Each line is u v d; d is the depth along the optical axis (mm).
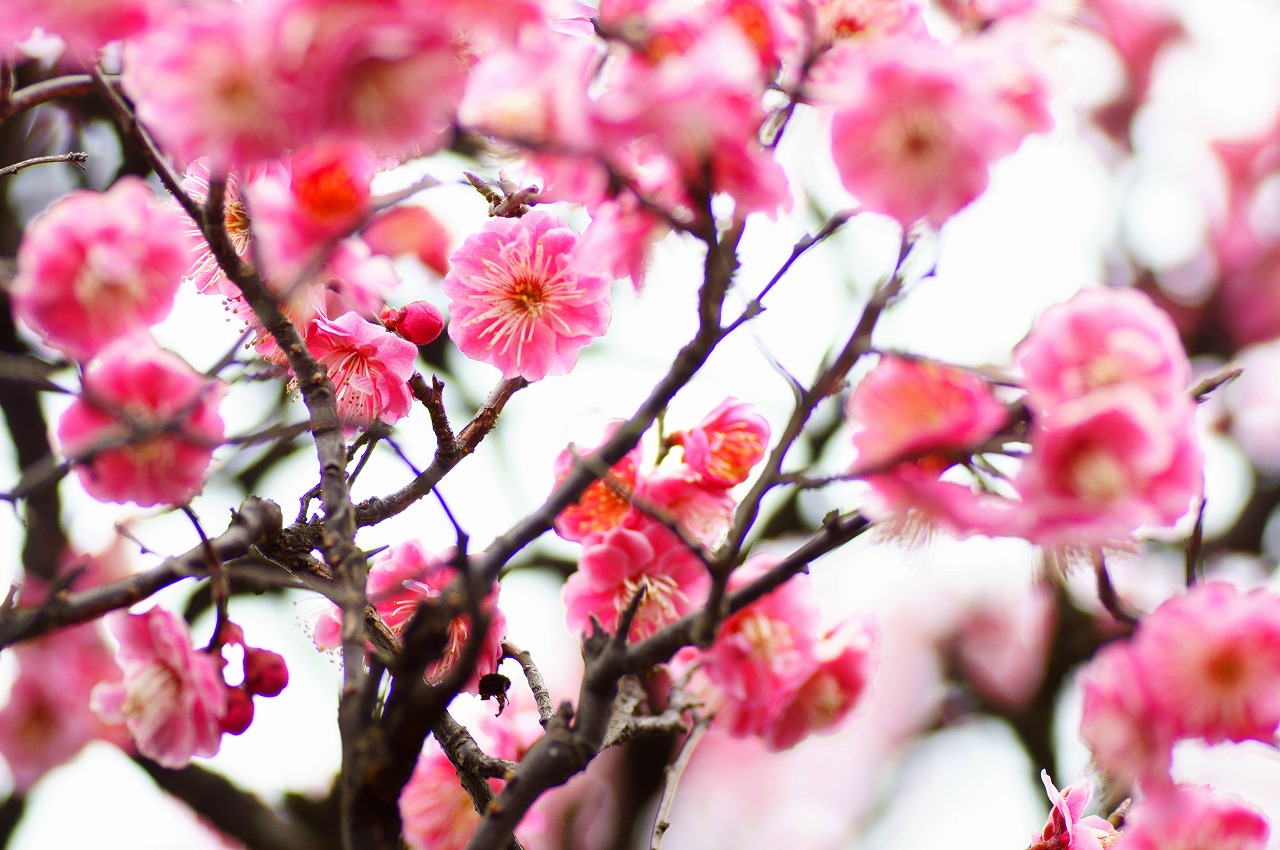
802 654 899
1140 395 821
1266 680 864
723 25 829
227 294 917
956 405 830
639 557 893
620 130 816
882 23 854
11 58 848
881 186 830
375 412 930
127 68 840
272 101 808
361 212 862
